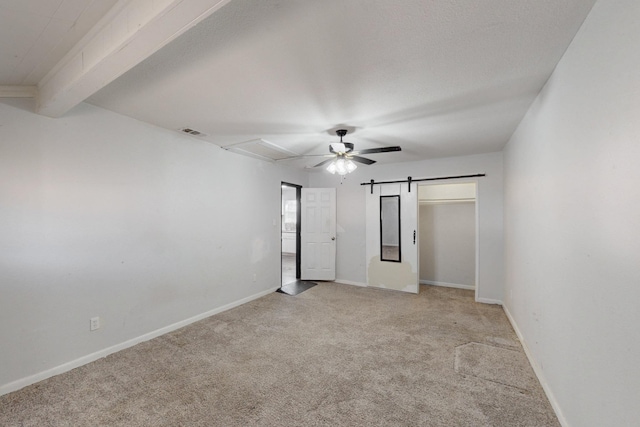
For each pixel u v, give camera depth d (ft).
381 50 5.77
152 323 10.25
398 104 8.45
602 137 4.45
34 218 7.52
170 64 6.27
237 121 9.89
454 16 4.78
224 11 4.55
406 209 17.03
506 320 12.10
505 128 10.67
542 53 5.94
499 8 4.61
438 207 18.69
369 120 9.77
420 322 11.86
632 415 3.65
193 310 11.82
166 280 10.75
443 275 18.53
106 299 8.95
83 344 8.40
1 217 7.01
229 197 13.69
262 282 15.89
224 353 9.09
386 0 4.37
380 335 10.53
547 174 7.09
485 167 14.88
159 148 10.57
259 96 7.92
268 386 7.32
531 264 8.57
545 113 7.20
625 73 3.81
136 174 9.82
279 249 17.37
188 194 11.66
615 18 4.04
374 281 17.93
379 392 7.08
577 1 4.51
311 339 10.16
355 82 7.11
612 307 4.16
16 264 7.20
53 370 7.76
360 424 5.99
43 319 7.63
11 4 4.39
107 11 4.73
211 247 12.67
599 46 4.51
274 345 9.67
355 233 18.85
